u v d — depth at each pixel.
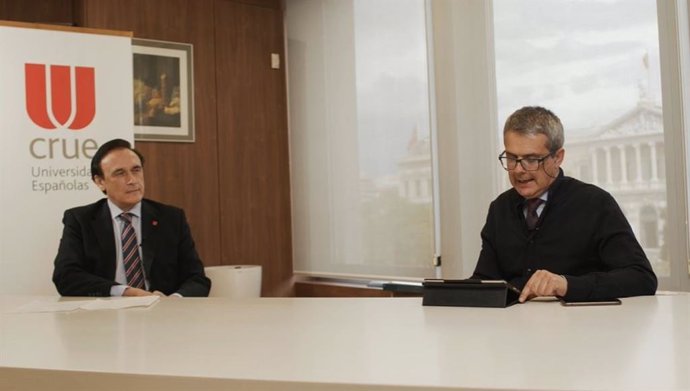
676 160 2.97
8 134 3.46
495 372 0.84
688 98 2.96
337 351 1.04
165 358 1.02
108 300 2.05
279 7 5.23
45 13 4.71
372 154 4.57
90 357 1.05
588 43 3.32
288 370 0.89
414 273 4.26
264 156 5.13
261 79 5.14
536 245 2.20
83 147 3.64
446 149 4.02
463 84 3.95
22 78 3.50
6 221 3.44
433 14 4.09
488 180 3.82
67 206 3.58
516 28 3.68
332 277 4.96
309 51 5.08
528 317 1.38
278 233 5.19
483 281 1.62
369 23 4.58
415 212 4.25
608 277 1.75
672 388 0.73
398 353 1.00
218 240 4.88
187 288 2.88
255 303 1.89
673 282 3.00
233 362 0.96
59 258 2.85
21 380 0.99
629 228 2.06
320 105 4.99
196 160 4.79
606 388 0.74
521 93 3.66
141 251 2.98
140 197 3.01
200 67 4.83
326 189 4.96
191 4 4.80
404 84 4.32
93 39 3.69
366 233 4.63
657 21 3.03
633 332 1.14
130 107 3.79
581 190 2.18
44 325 1.51
